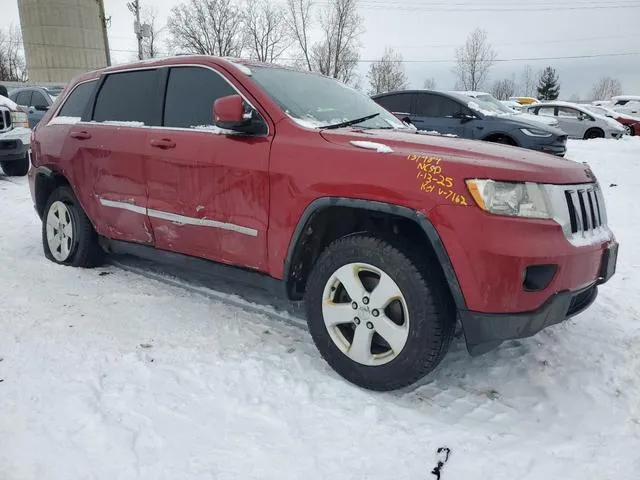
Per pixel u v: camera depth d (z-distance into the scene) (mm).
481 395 2768
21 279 4188
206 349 3133
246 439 2332
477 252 2363
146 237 3812
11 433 2285
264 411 2541
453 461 2234
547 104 16578
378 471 2164
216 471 2125
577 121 15812
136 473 2092
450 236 2404
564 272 2469
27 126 9172
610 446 2369
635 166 10344
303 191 2812
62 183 4625
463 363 3086
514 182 2414
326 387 2770
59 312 3574
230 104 2949
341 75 44531
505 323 2404
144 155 3617
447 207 2412
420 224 2469
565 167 2703
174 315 3613
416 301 2520
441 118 10219
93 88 4355
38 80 37938
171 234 3590
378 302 2643
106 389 2658
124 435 2309
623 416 2611
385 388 2691
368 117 3605
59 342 3129
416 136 2969
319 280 2863
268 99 3158
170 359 2990
